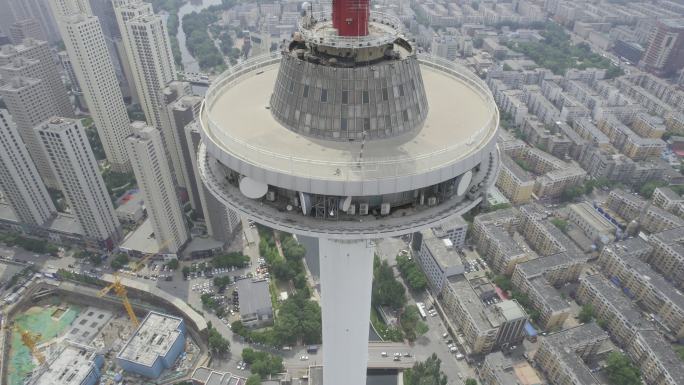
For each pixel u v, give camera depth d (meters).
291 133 63.12
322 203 56.72
